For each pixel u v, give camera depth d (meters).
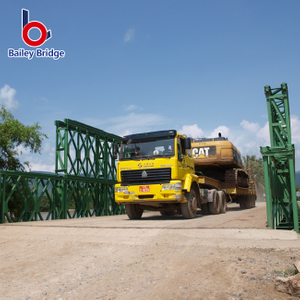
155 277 4.88
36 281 5.09
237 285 4.32
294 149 7.12
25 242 7.77
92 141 19.14
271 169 7.84
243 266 4.94
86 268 5.59
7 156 18.30
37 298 4.45
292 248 5.59
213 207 13.47
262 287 4.20
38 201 14.20
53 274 5.38
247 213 13.27
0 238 8.41
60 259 6.19
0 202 12.21
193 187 12.22
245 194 19.56
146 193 10.73
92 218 15.48
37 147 19.81
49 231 8.48
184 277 4.75
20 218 13.16
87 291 4.58
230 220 9.30
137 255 6.04
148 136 11.27
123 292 4.45
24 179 13.62
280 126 8.99
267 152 7.25
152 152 10.98
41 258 6.34
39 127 20.25
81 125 17.64
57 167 16.17
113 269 5.42
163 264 5.39
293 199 6.99
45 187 14.78
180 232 7.14
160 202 10.81
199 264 5.20
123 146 11.55
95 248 6.74
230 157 15.57
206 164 16.09
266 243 5.93
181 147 11.37
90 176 18.98
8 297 4.50
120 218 14.00
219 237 6.52
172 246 6.30
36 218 14.05
